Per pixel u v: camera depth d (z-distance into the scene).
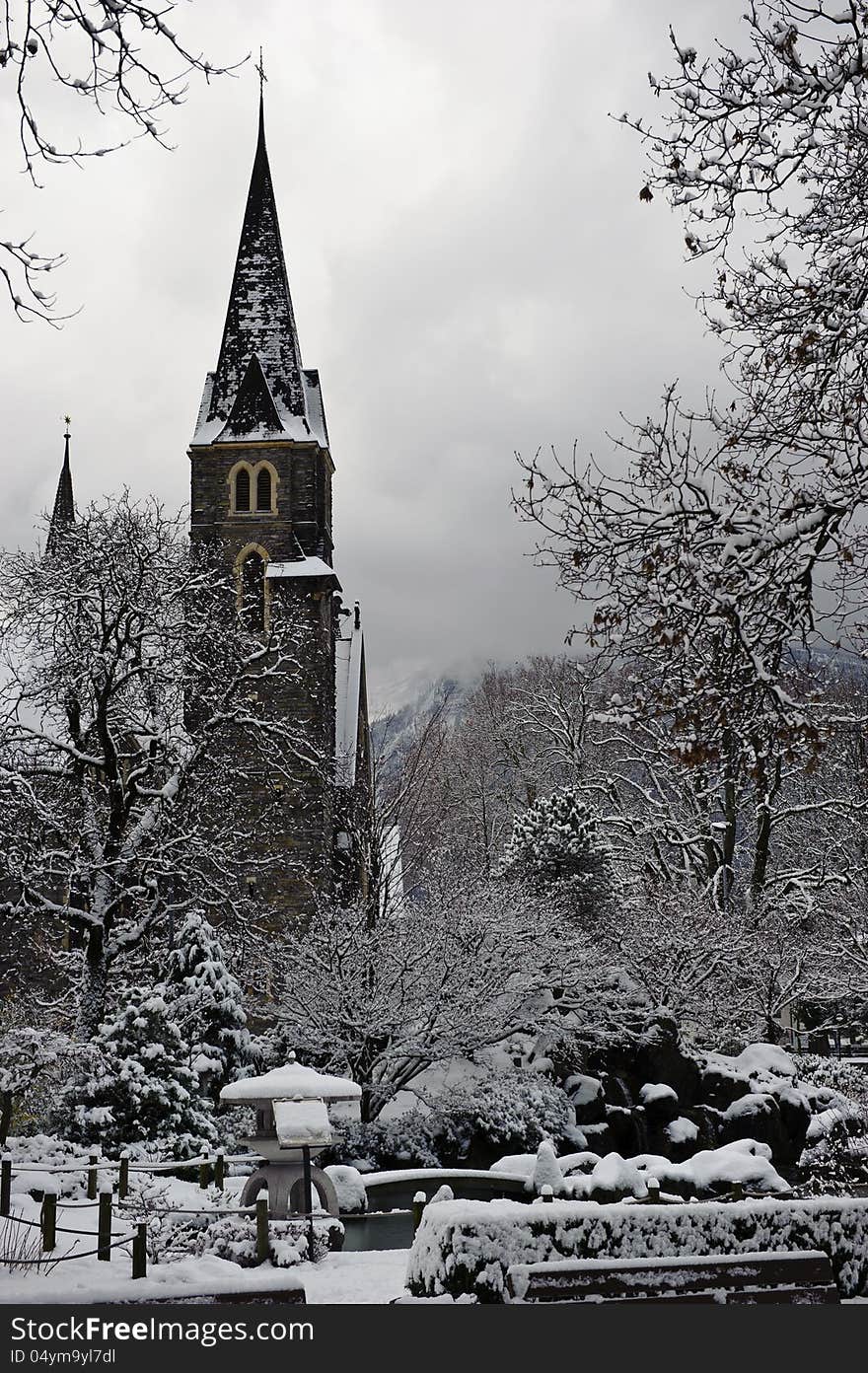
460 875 45.91
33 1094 26.31
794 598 14.52
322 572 51.56
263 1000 40.03
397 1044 33.75
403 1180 25.36
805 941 44.88
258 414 53.81
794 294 14.70
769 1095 36.44
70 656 33.38
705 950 39.09
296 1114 20.11
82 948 39.16
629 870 46.38
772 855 58.34
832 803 44.06
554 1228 13.59
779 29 13.03
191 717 37.59
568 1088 35.66
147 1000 28.12
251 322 55.91
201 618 36.69
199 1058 30.22
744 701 14.14
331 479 60.06
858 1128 35.31
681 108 13.53
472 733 72.19
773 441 14.99
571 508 14.56
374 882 42.12
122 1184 18.66
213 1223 18.00
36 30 9.57
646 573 14.16
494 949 34.31
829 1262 14.08
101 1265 15.20
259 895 48.38
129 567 33.34
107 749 33.03
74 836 34.00
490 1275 13.02
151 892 34.50
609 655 14.70
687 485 14.69
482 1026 34.03
